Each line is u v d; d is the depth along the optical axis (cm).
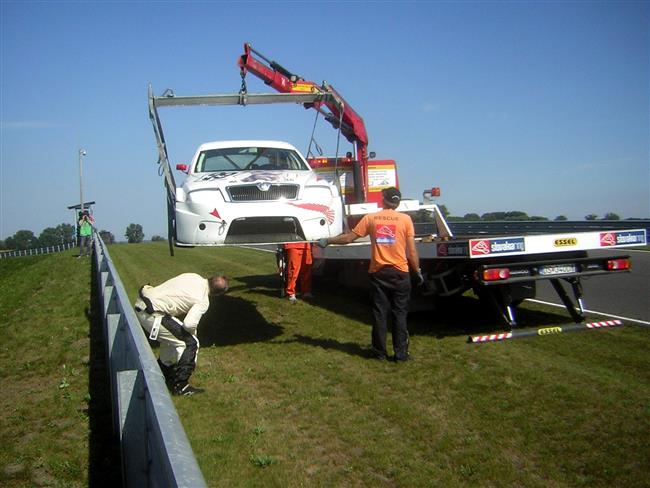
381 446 443
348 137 1216
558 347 681
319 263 1081
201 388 582
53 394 591
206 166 845
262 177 718
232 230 699
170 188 766
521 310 916
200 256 2211
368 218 660
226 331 836
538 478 391
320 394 557
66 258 2522
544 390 541
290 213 696
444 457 423
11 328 927
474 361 641
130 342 385
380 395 549
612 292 1049
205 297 579
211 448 443
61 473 416
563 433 453
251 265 1766
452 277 757
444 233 1050
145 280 1470
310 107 1050
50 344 799
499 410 501
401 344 648
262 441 455
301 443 452
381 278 651
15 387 623
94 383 618
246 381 604
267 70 1084
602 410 491
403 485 386
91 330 866
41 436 484
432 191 1066
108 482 403
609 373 583
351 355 686
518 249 697
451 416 494
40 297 1259
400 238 650
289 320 898
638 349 663
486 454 423
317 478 398
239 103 879
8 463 436
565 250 714
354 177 1181
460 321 839
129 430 331
